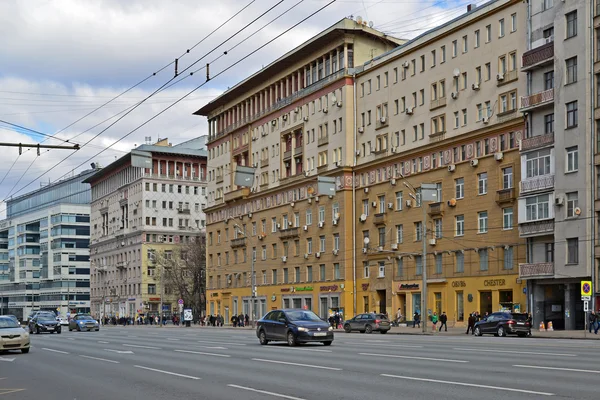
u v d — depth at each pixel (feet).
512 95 195.21
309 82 282.77
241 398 50.24
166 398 51.65
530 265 183.93
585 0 173.27
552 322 183.52
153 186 431.84
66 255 533.55
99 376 69.05
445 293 215.51
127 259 448.24
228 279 338.54
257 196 314.35
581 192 172.24
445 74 217.97
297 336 110.22
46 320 204.95
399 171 236.43
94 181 513.04
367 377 61.36
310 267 278.26
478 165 204.95
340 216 258.78
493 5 200.85
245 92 326.24
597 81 171.42
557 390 49.96
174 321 368.07
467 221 208.44
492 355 83.46
